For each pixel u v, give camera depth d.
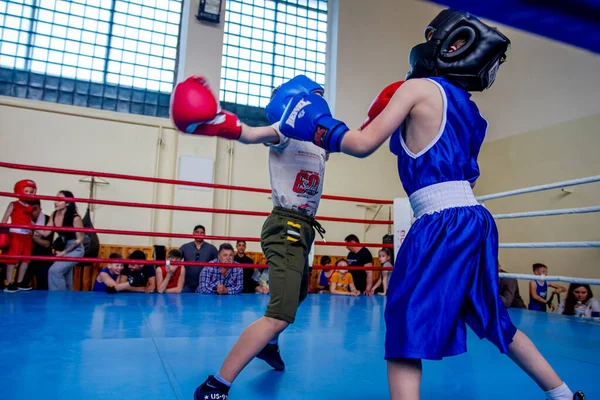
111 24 6.47
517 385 1.59
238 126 1.26
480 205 1.05
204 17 6.50
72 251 4.62
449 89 1.06
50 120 5.74
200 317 2.89
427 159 1.04
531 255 6.63
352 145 0.99
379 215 7.23
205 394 1.28
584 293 5.10
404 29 8.02
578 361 1.98
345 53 7.49
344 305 4.00
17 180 5.52
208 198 6.24
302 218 1.54
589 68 6.10
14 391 1.37
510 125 7.23
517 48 7.22
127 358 1.79
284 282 1.41
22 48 5.99
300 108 1.07
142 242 5.94
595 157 5.93
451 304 0.92
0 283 4.76
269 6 7.46
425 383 1.62
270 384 1.53
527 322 3.35
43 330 2.30
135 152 6.06
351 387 1.50
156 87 6.60
